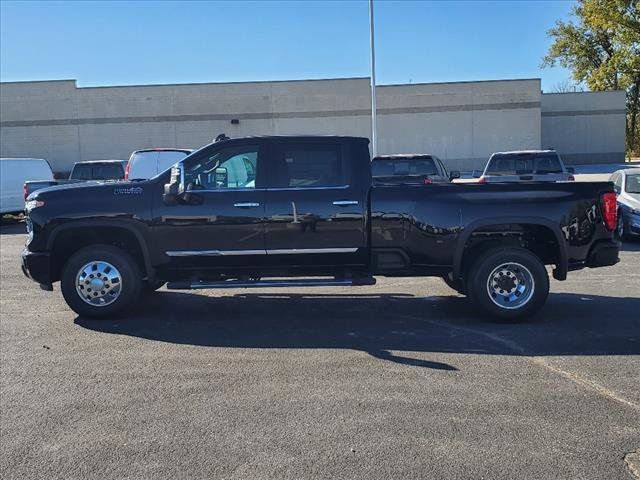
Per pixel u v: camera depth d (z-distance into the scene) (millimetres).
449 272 6961
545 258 7414
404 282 9492
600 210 6879
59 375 5379
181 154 16766
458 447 3902
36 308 8000
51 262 7152
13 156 42438
